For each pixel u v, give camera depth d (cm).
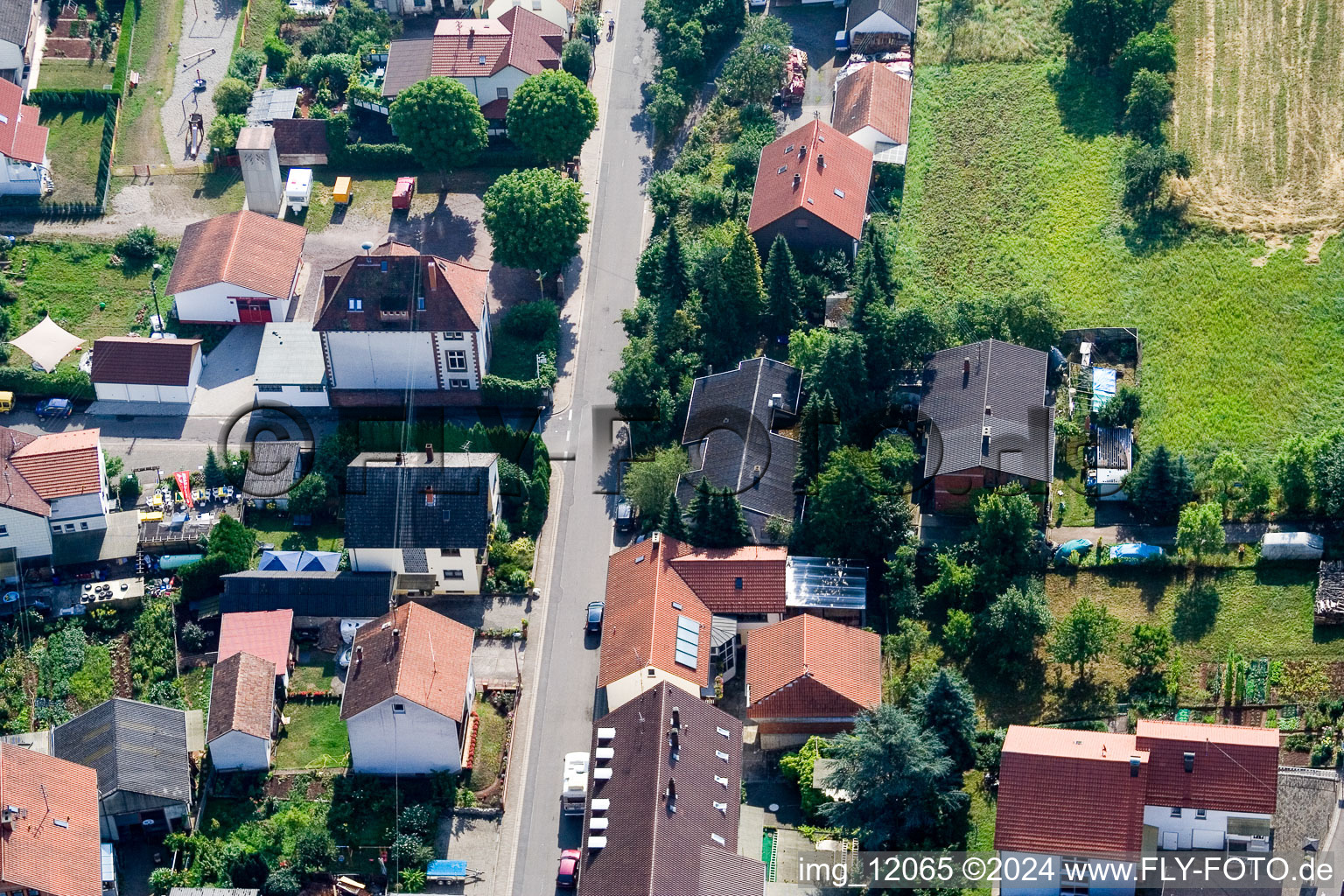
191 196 19450
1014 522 14400
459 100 19088
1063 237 18000
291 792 13712
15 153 19050
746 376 16225
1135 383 16225
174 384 17062
